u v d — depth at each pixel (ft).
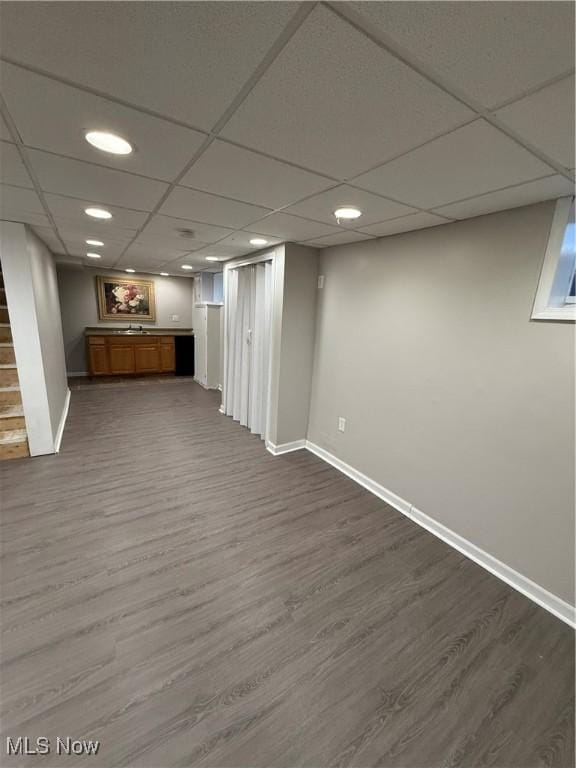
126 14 2.34
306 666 4.70
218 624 5.25
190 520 7.76
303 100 3.25
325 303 10.77
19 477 9.20
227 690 4.34
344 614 5.56
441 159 4.28
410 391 8.20
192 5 2.26
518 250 5.95
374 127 3.66
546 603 5.87
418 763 3.76
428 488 7.90
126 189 5.97
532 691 4.53
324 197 5.86
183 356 23.36
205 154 4.47
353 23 2.36
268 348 11.88
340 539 7.41
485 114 3.32
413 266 7.88
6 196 6.55
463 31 2.35
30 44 2.62
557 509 5.70
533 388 5.90
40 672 4.39
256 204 6.44
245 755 3.73
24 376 9.89
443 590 6.16
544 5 2.10
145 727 3.91
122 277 21.84
